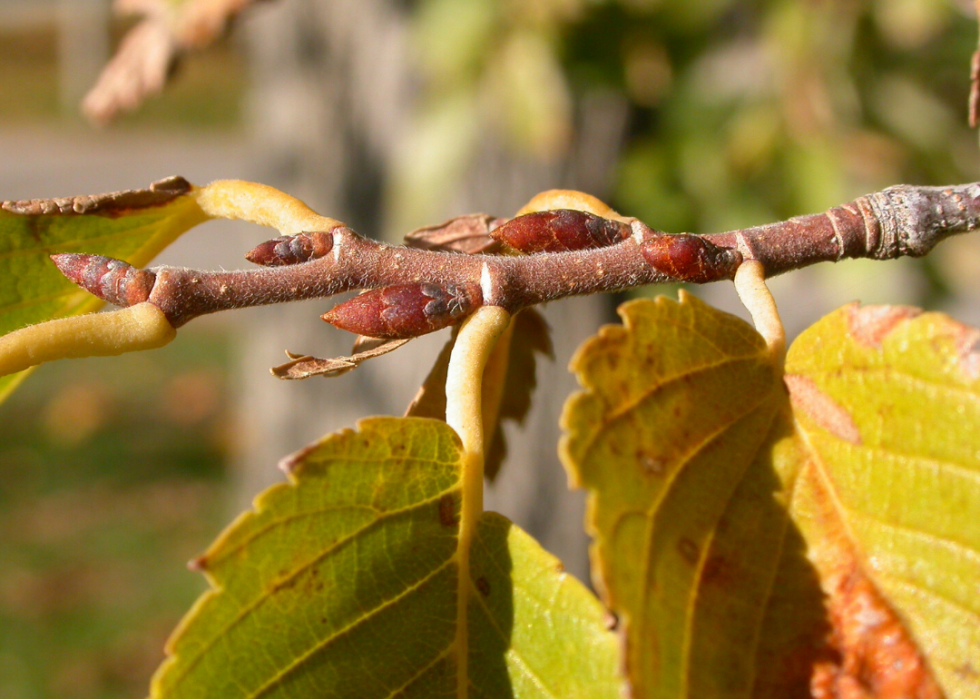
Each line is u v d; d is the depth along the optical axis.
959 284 0.27
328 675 0.12
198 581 0.52
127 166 1.32
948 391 0.12
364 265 0.12
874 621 0.12
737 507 0.12
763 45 0.24
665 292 0.24
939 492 0.12
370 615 0.12
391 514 0.12
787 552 0.12
